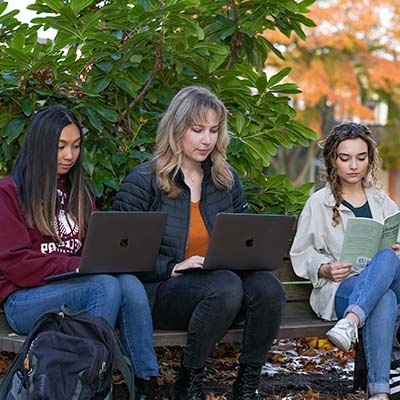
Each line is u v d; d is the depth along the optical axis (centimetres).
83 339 469
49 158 538
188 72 698
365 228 596
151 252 535
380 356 562
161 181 571
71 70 643
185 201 577
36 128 542
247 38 734
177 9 626
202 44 666
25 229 537
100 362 466
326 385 674
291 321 621
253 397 559
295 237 642
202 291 532
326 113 2422
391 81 2309
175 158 573
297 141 713
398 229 609
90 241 506
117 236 514
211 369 704
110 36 636
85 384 462
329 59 2219
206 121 569
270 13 709
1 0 689
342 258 607
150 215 521
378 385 559
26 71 623
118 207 575
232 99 696
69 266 527
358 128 635
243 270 563
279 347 809
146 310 520
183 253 572
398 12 2203
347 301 602
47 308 521
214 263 542
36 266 527
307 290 662
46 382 459
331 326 605
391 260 577
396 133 2662
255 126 706
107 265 521
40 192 538
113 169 665
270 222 545
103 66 647
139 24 640
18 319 530
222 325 531
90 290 513
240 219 533
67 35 652
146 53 674
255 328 548
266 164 717
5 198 538
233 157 711
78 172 565
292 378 693
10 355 732
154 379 543
